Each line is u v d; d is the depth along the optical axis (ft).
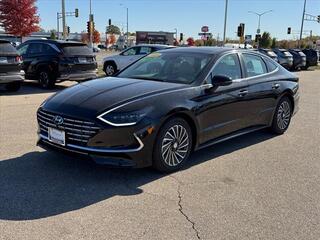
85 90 17.21
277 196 15.12
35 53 46.91
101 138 14.99
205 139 18.53
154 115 15.75
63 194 14.52
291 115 25.61
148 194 14.83
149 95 16.39
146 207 13.74
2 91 42.78
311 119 30.96
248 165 18.69
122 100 15.83
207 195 14.94
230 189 15.64
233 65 20.58
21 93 41.45
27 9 156.56
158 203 14.08
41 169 16.89
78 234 11.78
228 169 17.99
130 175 16.60
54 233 11.79
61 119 15.69
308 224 12.98
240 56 21.29
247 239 11.91
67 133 15.62
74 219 12.69
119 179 16.12
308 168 18.58
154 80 18.84
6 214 12.88
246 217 13.29
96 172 16.75
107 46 318.65
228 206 14.07
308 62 115.14
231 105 19.71
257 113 22.09
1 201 13.79
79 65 46.11
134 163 15.52
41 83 46.55
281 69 24.93
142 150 15.56
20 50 48.78
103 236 11.72
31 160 17.95
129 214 13.17
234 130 20.49
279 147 22.04
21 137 21.94
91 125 15.02
